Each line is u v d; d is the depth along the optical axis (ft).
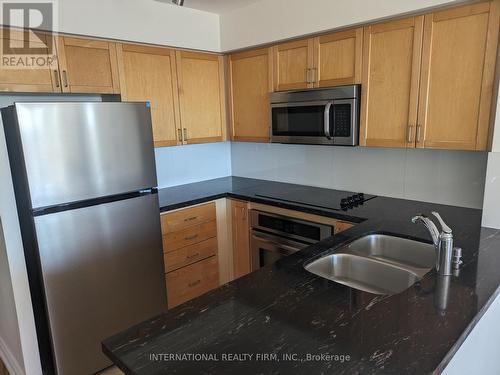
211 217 9.62
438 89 6.50
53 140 6.15
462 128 6.33
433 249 5.66
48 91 7.19
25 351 6.63
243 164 11.87
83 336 7.02
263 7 8.80
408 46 6.75
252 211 9.23
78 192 6.57
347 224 7.27
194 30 9.41
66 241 6.52
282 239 8.66
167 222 8.57
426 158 7.85
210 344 3.29
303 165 10.21
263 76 9.43
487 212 6.29
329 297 4.08
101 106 6.70
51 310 6.50
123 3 7.98
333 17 7.53
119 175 7.11
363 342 3.23
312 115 8.33
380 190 8.73
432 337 3.27
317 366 2.94
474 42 5.98
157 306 8.22
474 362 4.20
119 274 7.39
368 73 7.38
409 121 6.95
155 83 8.92
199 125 10.06
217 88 10.41
